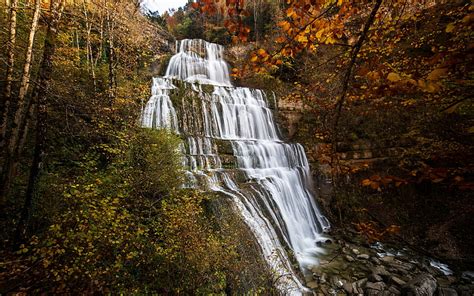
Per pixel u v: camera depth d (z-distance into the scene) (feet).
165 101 37.96
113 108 27.37
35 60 26.78
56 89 24.53
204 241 18.47
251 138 46.60
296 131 50.44
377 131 41.01
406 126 38.11
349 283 22.91
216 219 21.89
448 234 31.45
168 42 64.28
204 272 16.90
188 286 16.38
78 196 16.48
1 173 18.43
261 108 49.78
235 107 45.88
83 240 15.56
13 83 25.58
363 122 42.09
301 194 38.11
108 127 26.58
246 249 20.93
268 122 49.88
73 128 25.54
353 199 38.04
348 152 40.98
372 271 25.17
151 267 17.24
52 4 18.80
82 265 15.06
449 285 24.07
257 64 11.32
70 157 25.20
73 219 16.72
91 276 14.99
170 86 42.27
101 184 19.89
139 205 20.75
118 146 24.71
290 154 43.24
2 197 17.02
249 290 18.11
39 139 17.70
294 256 25.75
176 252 17.37
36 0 19.75
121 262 16.17
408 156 36.86
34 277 14.93
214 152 35.63
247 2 76.23
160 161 23.54
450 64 5.72
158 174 22.53
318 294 21.58
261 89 55.83
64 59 29.76
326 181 42.04
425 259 28.73
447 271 26.91
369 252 29.37
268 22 70.49
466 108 25.66
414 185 36.17
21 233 16.47
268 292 19.01
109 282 15.74
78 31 34.37
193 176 27.30
